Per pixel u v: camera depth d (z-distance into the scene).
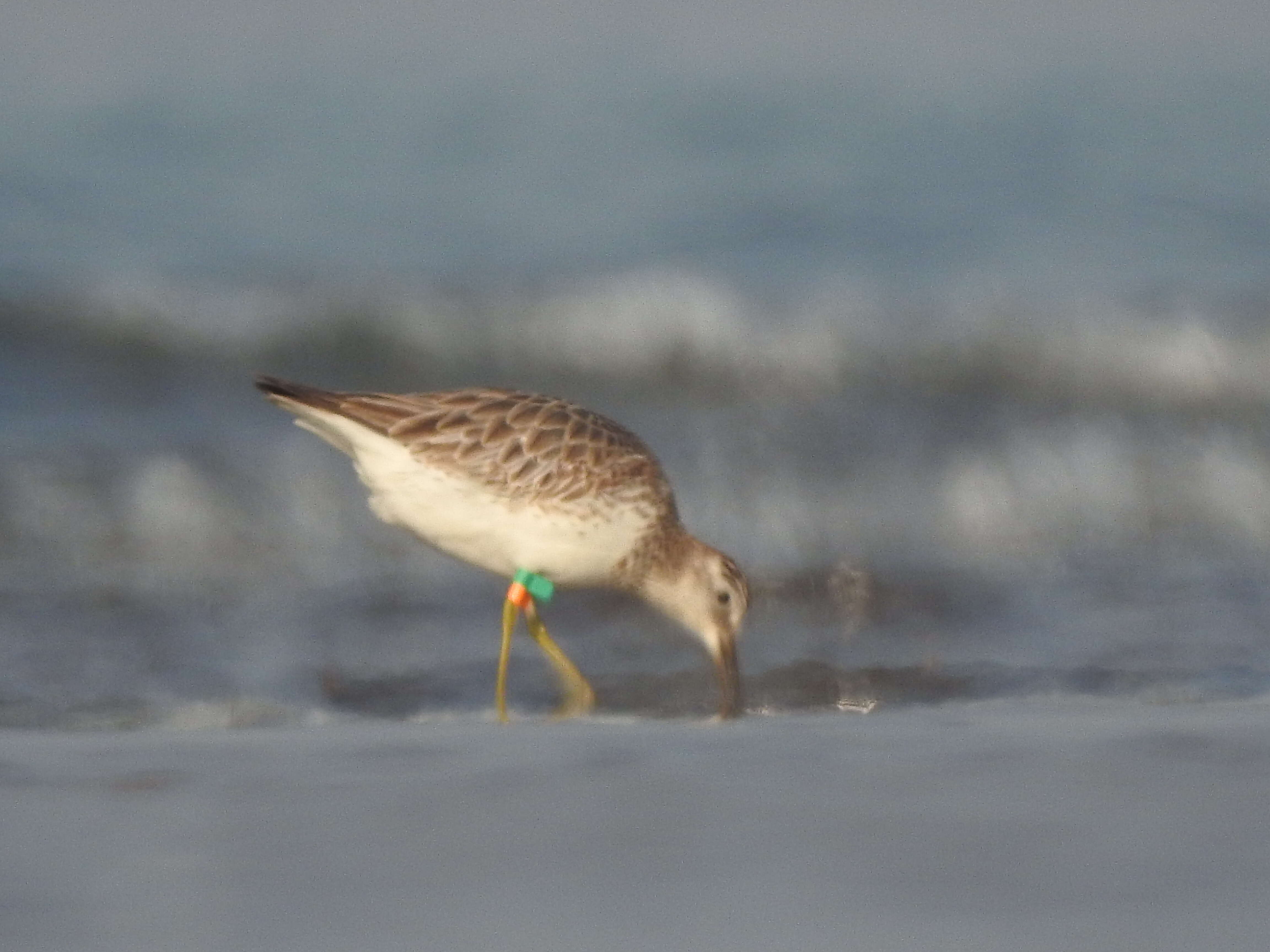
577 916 4.29
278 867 4.75
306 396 8.93
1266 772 5.96
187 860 4.82
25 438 15.04
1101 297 21.45
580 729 7.36
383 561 12.70
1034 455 16.17
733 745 6.61
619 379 18.95
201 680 9.48
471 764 6.18
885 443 16.41
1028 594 12.03
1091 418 17.50
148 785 5.82
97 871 4.70
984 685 9.38
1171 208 26.31
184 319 18.91
